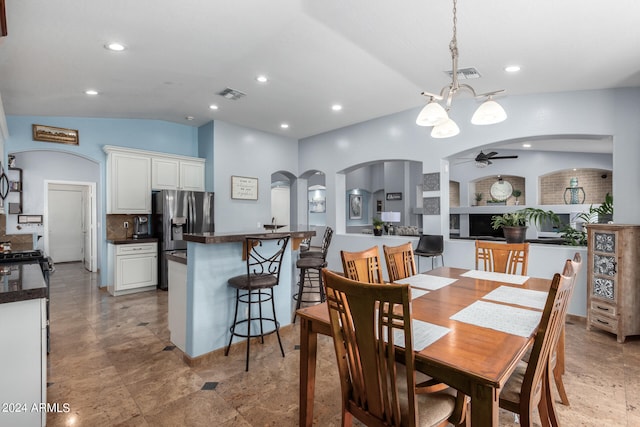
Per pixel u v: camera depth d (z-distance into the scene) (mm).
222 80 3664
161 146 5496
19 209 5426
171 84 3691
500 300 1809
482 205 9469
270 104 4566
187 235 2576
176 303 2818
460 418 1356
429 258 4723
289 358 2680
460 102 4398
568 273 1390
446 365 1086
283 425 1851
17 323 1588
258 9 2326
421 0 2223
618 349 2838
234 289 2801
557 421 1582
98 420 1885
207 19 2420
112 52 2791
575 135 3697
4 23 1504
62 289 5066
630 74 3082
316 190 11664
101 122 4965
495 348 1205
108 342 3000
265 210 6195
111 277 4754
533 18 2297
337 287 1287
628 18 2213
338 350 1388
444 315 1562
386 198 11117
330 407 2012
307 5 2305
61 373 2424
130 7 2184
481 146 4281
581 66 2988
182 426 1840
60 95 3715
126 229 5164
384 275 5238
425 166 4746
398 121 5027
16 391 1585
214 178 5461
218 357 2686
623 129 3367
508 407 1375
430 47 2871
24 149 4406
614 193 3404
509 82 3471
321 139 6293
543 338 1243
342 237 5871
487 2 2164
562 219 7781
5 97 3596
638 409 1975
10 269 2174
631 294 2998
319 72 3480
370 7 2320
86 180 6367
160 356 2715
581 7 2127
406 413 1244
